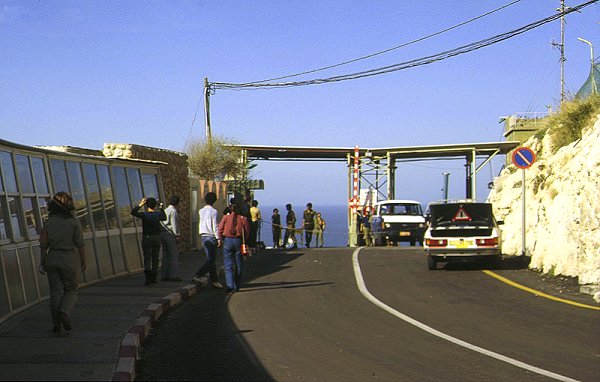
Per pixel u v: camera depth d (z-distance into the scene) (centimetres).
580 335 952
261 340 934
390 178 4128
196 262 2003
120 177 1706
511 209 2350
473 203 1903
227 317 1130
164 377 732
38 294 1148
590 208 1546
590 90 2092
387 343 910
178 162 2342
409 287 1509
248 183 3819
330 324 1059
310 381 715
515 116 3847
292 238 2998
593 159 1563
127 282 1488
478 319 1094
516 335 957
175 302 1254
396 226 3155
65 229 884
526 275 1706
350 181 4153
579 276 1530
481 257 1859
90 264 1445
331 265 2003
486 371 750
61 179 1359
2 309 965
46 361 728
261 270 1908
